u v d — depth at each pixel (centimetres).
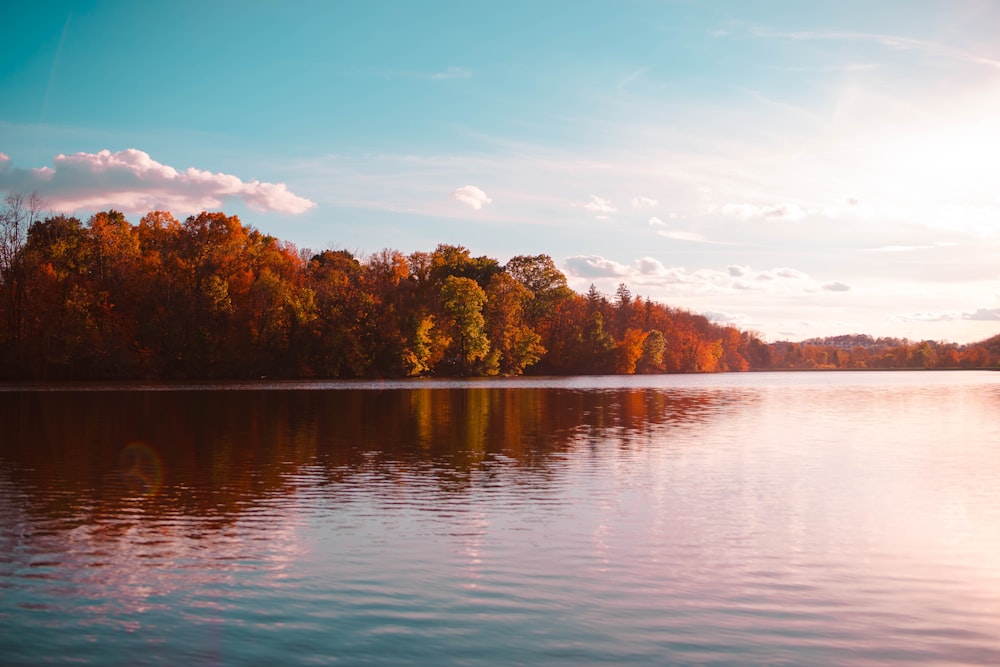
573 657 1070
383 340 11106
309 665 1041
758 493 2191
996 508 2000
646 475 2494
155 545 1617
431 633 1148
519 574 1424
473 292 12412
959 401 6869
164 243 10656
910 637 1142
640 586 1359
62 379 9025
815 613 1234
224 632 1149
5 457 2867
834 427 4156
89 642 1111
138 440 3406
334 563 1490
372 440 3447
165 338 9506
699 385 10856
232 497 2127
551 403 6172
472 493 2183
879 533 1736
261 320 10138
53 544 1623
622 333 17538
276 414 4800
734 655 1079
